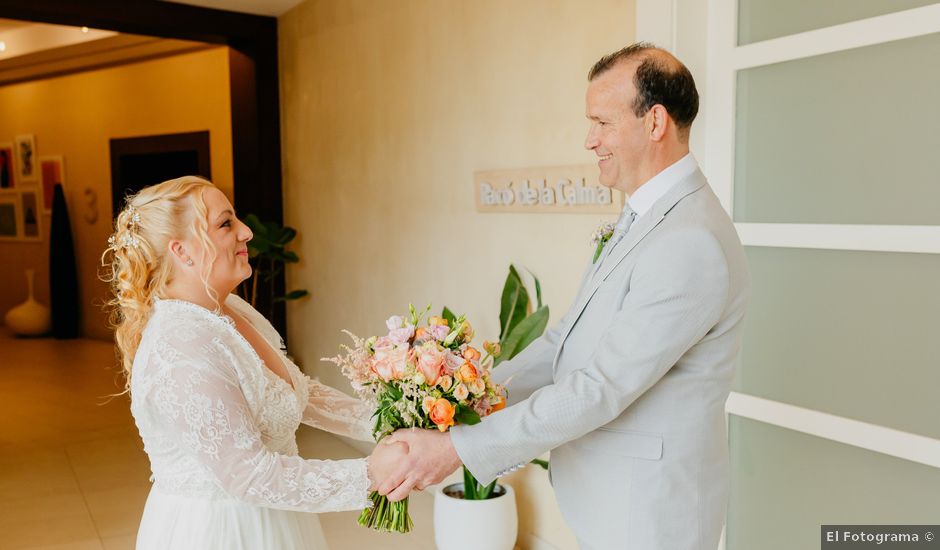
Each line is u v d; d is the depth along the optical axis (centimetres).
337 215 492
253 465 162
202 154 727
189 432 160
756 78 239
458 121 370
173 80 744
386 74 427
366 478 168
